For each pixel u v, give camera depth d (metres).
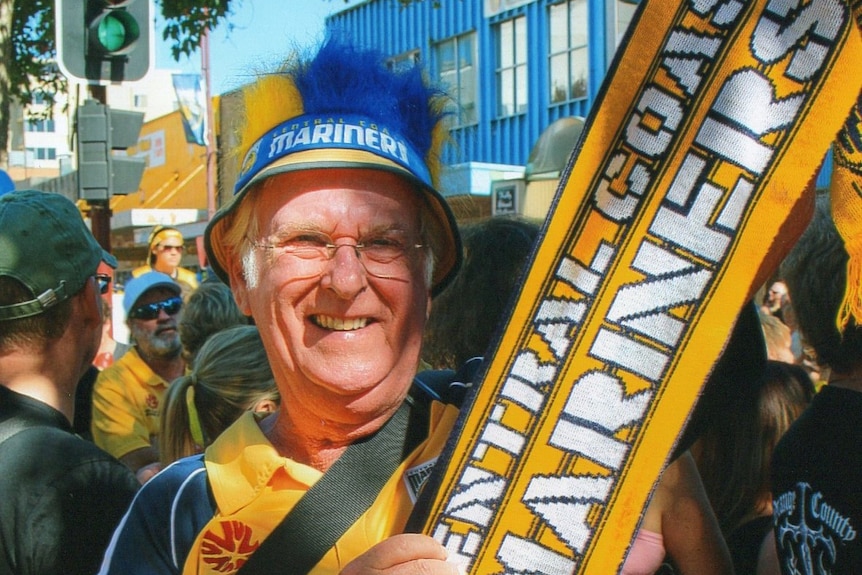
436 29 12.84
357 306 1.12
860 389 1.22
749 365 1.29
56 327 1.70
